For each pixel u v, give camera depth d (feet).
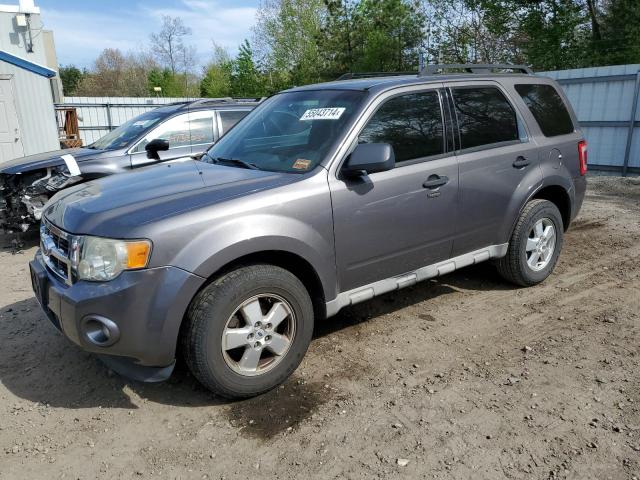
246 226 10.02
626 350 12.14
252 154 12.91
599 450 8.81
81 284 9.54
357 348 12.64
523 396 10.43
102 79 199.62
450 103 13.60
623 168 37.96
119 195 10.83
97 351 9.60
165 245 9.37
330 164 11.34
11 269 19.77
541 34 77.05
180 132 23.86
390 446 9.10
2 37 60.85
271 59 121.19
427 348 12.54
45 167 22.20
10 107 45.16
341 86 13.32
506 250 15.08
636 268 17.65
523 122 15.17
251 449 9.18
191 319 9.77
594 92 38.99
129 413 10.36
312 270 11.14
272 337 10.66
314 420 9.90
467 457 8.76
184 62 187.62
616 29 72.64
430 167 12.76
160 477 8.59
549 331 13.23
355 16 85.56
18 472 8.77
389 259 12.37
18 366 12.26
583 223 24.16
